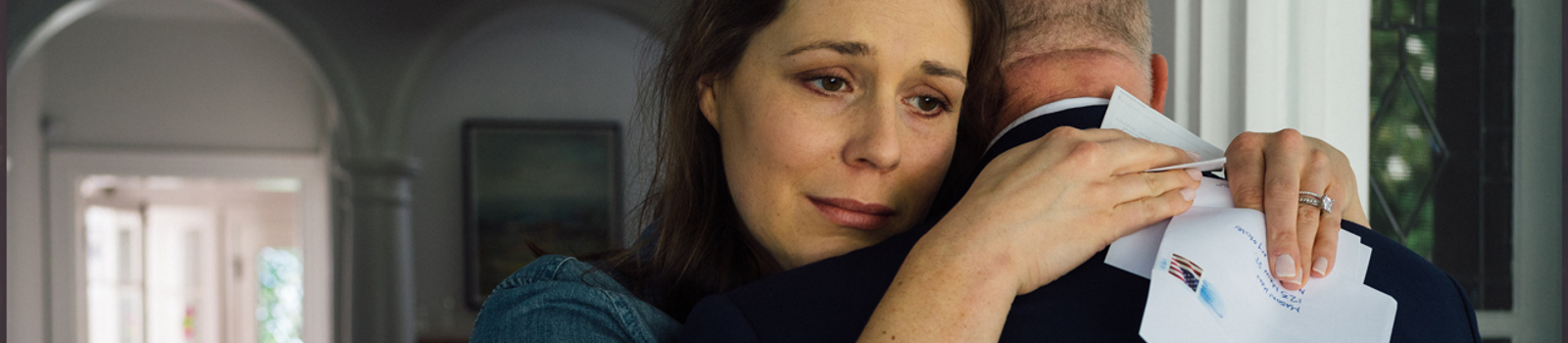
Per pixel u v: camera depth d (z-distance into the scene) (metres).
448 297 7.07
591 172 7.17
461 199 7.12
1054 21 0.77
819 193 0.70
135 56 7.26
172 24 7.28
